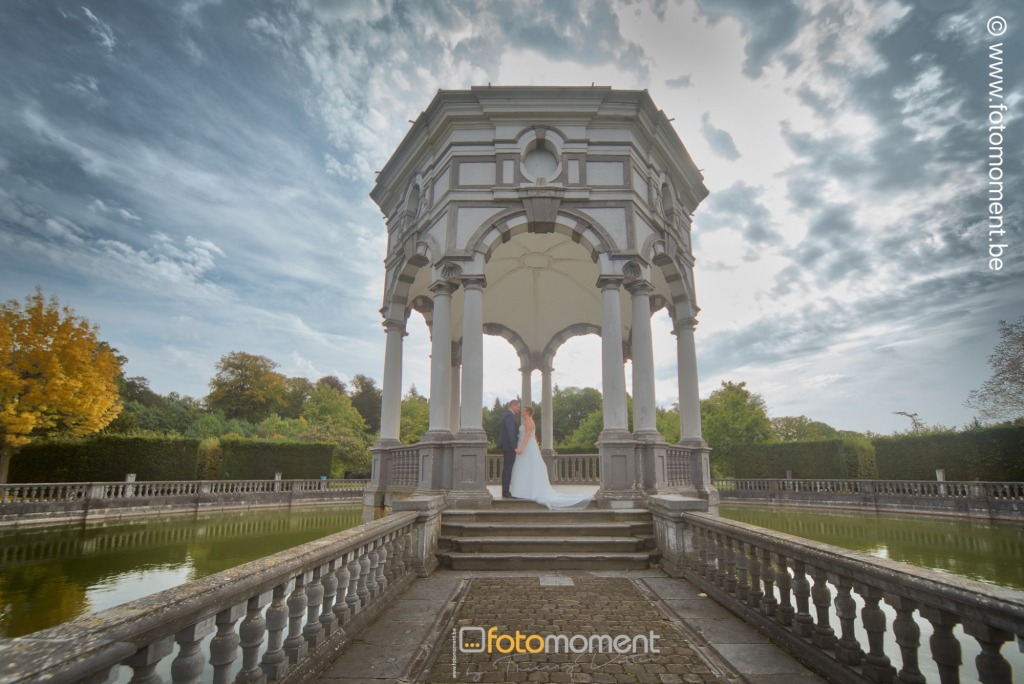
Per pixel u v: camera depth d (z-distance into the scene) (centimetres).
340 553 439
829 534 1584
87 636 186
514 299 1847
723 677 385
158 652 224
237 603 285
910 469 2555
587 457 1797
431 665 408
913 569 318
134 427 3198
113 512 2141
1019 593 252
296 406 6231
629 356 1786
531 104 1123
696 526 686
